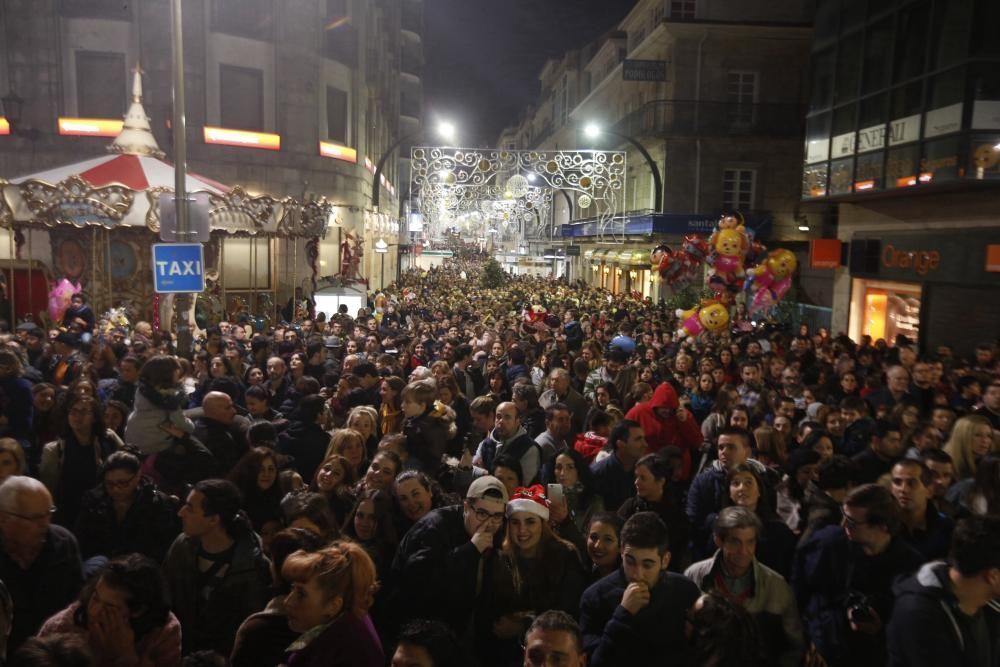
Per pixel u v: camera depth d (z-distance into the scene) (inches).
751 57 1213.1
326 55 1094.4
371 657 121.1
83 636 119.1
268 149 987.9
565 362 434.9
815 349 542.0
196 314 675.4
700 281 957.8
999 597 128.0
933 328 657.0
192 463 219.8
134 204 572.1
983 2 533.6
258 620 128.6
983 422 228.7
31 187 540.4
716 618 131.7
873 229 748.6
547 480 229.8
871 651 144.6
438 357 457.7
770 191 1221.1
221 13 950.4
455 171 860.6
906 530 171.5
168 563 157.3
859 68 685.9
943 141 567.2
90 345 417.4
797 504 206.8
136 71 677.3
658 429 271.1
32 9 877.2
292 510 165.0
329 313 840.9
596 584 149.8
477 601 157.6
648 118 1282.0
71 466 214.4
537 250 2178.9
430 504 178.5
